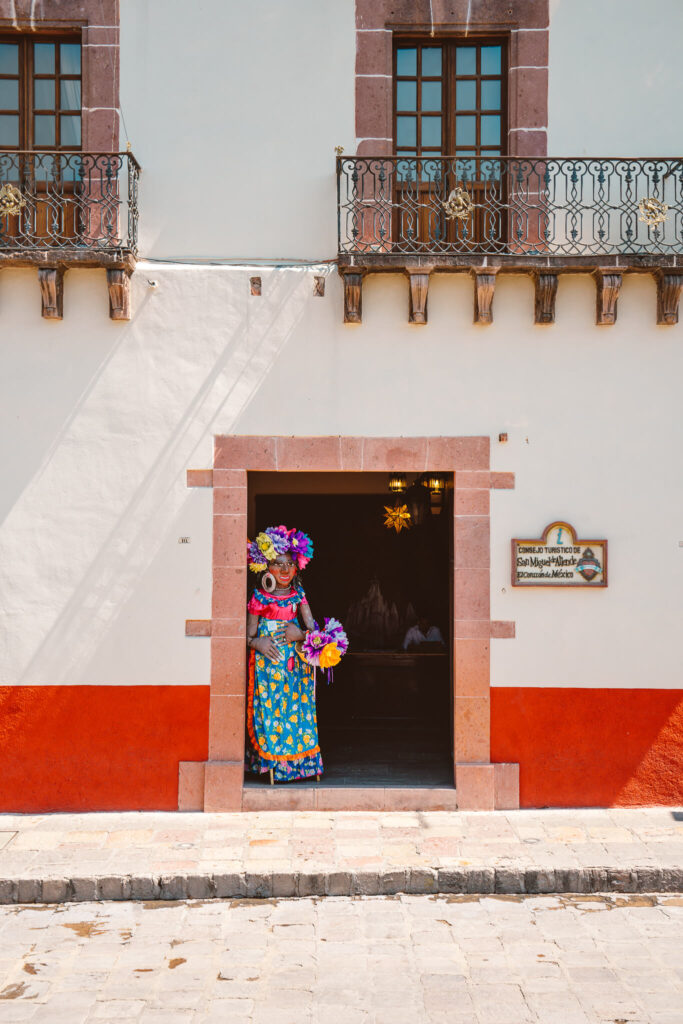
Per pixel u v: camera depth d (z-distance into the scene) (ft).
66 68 26.53
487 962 17.93
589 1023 15.65
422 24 25.95
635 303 25.72
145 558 25.71
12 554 25.57
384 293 25.72
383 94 25.96
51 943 18.92
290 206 25.93
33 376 25.57
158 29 25.95
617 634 25.71
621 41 26.03
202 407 25.72
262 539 26.53
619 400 25.81
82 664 25.58
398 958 18.13
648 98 26.00
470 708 25.73
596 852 22.47
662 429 25.80
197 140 25.91
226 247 25.90
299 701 26.84
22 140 26.37
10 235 26.13
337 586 38.24
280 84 26.00
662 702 25.70
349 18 25.98
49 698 25.53
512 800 25.62
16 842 23.24
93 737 25.54
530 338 25.77
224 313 25.72
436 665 35.55
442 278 25.68
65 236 26.30
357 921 19.86
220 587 25.71
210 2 26.00
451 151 26.66
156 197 25.84
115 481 25.68
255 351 25.72
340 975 17.43
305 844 23.04
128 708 25.58
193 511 25.73
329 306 25.73
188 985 17.08
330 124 25.95
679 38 26.07
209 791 25.44
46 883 20.97
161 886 21.07
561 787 25.66
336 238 25.93
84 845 23.02
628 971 17.53
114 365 25.66
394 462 25.79
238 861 21.91
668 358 25.77
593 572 25.58
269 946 18.70
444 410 25.81
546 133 25.93
